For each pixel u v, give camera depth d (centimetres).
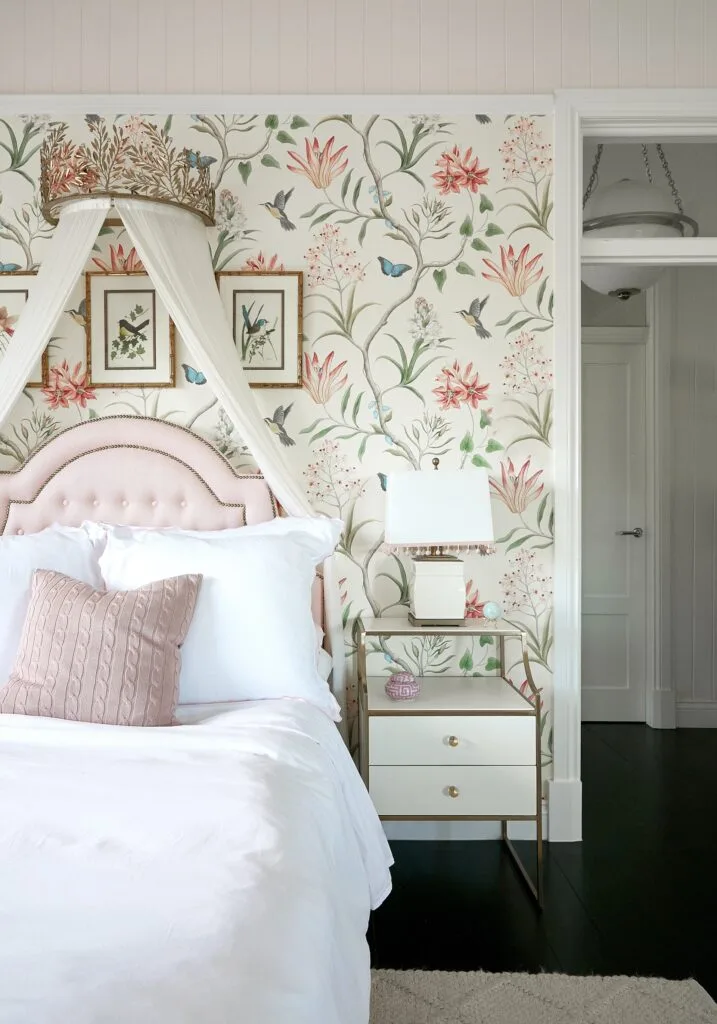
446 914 219
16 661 199
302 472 279
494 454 279
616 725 427
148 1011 79
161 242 257
